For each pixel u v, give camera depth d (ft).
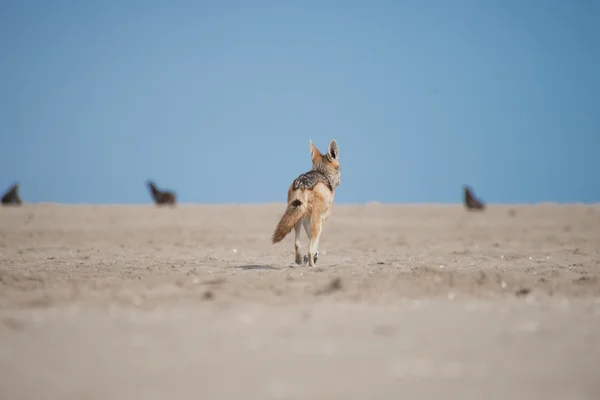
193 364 83.97
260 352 89.25
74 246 291.17
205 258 237.45
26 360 85.71
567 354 88.28
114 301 131.34
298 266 192.54
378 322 107.76
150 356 87.40
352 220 446.19
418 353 88.84
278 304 127.44
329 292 142.51
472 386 75.97
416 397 72.69
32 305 127.65
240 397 72.54
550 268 201.36
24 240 314.14
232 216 474.90
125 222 420.36
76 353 88.84
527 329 102.53
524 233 367.04
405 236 353.10
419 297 137.59
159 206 565.53
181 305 126.52
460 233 369.50
